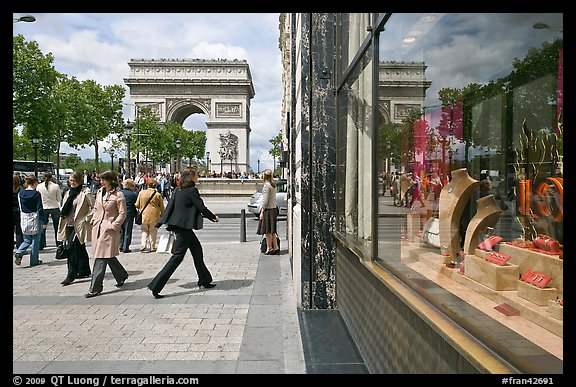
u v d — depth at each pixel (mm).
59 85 40562
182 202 6879
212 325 5367
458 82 2527
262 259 10148
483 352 1760
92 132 41312
